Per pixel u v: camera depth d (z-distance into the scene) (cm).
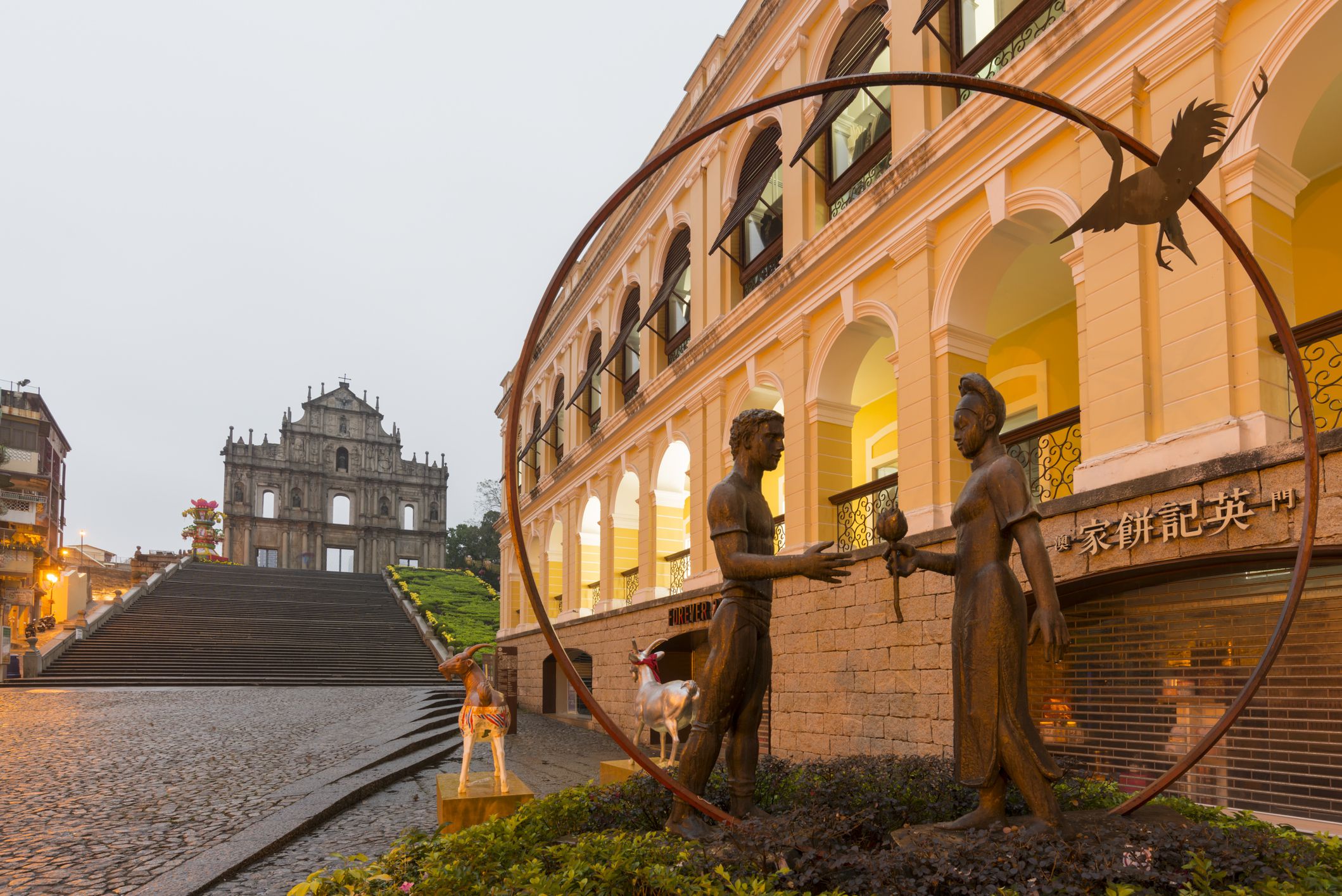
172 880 585
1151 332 737
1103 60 803
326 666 3077
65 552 5669
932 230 1020
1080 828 386
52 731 1467
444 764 1243
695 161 1703
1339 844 401
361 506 7856
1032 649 830
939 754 862
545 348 2830
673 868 368
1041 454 988
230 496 7406
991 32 974
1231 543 622
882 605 980
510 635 2866
